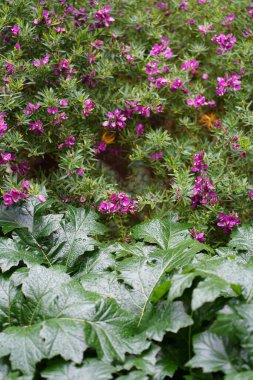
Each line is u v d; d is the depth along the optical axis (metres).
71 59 1.03
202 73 1.14
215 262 0.85
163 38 1.09
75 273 0.93
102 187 1.02
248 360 0.77
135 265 0.88
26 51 1.05
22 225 0.95
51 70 1.03
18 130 1.03
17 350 0.78
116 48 1.07
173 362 0.81
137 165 1.10
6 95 0.98
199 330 0.82
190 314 0.82
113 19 1.06
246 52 1.08
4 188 0.99
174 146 1.06
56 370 0.78
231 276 0.81
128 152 1.10
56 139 1.04
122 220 1.06
